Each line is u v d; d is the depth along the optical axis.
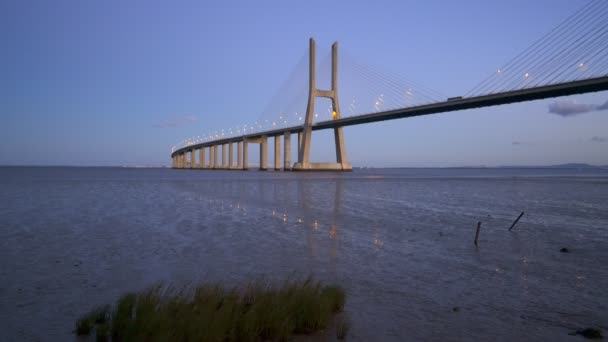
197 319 5.11
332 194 33.75
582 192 40.69
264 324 5.36
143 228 14.91
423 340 5.47
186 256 10.45
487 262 10.20
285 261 10.01
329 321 6.06
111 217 17.89
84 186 44.00
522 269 9.50
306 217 18.56
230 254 10.73
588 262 10.29
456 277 8.73
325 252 11.12
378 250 11.52
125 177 79.00
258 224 16.14
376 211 21.36
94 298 7.07
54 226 15.28
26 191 35.47
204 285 6.57
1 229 14.56
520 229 15.86
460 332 5.78
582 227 16.53
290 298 5.92
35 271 8.87
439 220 18.17
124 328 5.18
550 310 6.74
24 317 6.14
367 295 7.39
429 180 71.75
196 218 17.70
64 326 5.80
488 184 57.31
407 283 8.21
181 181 57.78
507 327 6.00
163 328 4.93
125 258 10.18
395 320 6.16
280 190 38.12
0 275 8.52
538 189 45.75
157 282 8.07
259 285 6.80
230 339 5.09
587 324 6.16
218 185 46.53
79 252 10.84
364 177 84.81
